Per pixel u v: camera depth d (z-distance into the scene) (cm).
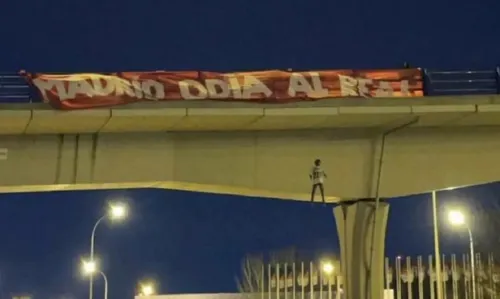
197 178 2936
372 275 3042
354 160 3056
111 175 2873
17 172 2811
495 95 2873
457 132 3114
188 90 2708
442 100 2848
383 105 2817
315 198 3108
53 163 2836
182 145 2947
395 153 3084
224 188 3023
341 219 3128
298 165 3014
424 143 3100
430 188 3078
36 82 2584
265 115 2745
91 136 2881
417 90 2916
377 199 3056
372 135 3081
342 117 2831
